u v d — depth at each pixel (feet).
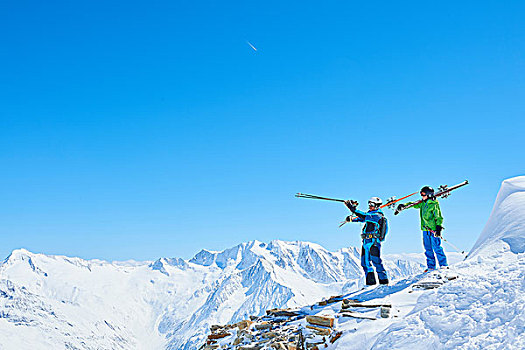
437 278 41.01
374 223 48.67
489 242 44.45
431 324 30.25
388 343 30.50
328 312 42.83
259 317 50.62
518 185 51.24
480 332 27.30
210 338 48.26
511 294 28.73
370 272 49.57
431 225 46.96
